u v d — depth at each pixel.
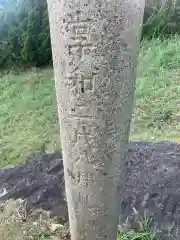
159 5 5.84
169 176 2.78
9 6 5.48
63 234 2.52
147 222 2.47
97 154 1.77
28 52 5.30
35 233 2.54
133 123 3.88
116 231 2.09
